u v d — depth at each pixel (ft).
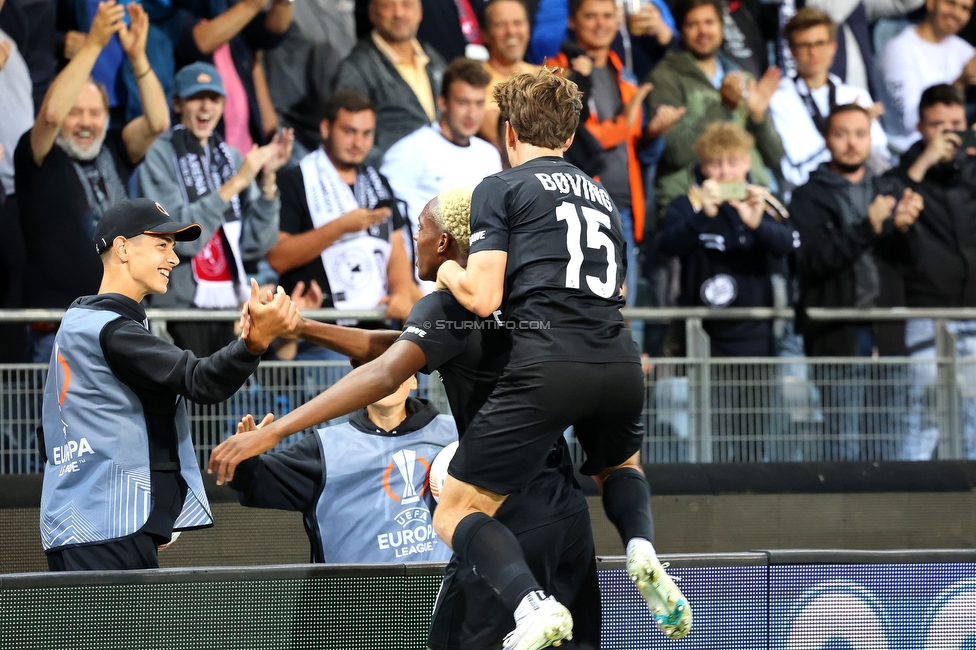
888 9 78.18
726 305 68.28
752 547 61.57
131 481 27.45
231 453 24.45
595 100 69.10
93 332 27.35
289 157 64.80
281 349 61.26
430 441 35.47
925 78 77.30
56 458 28.14
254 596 27.43
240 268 62.69
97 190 60.85
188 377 26.09
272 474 33.09
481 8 69.41
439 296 26.25
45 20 61.05
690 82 71.72
